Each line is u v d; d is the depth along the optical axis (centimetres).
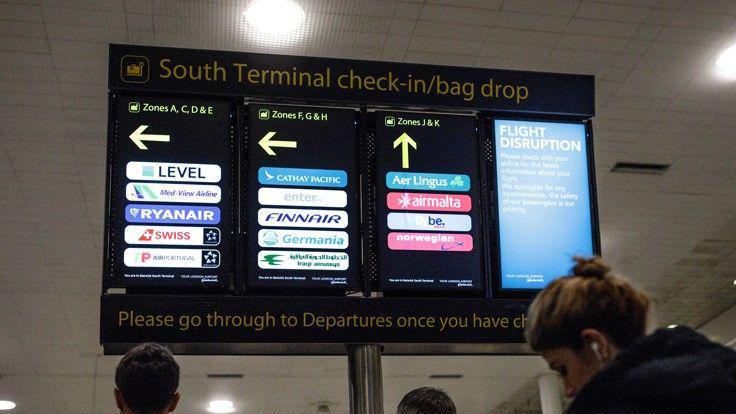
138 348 248
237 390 1347
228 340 368
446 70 436
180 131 409
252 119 417
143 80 409
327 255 402
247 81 416
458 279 409
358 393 377
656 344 137
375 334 379
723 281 1088
